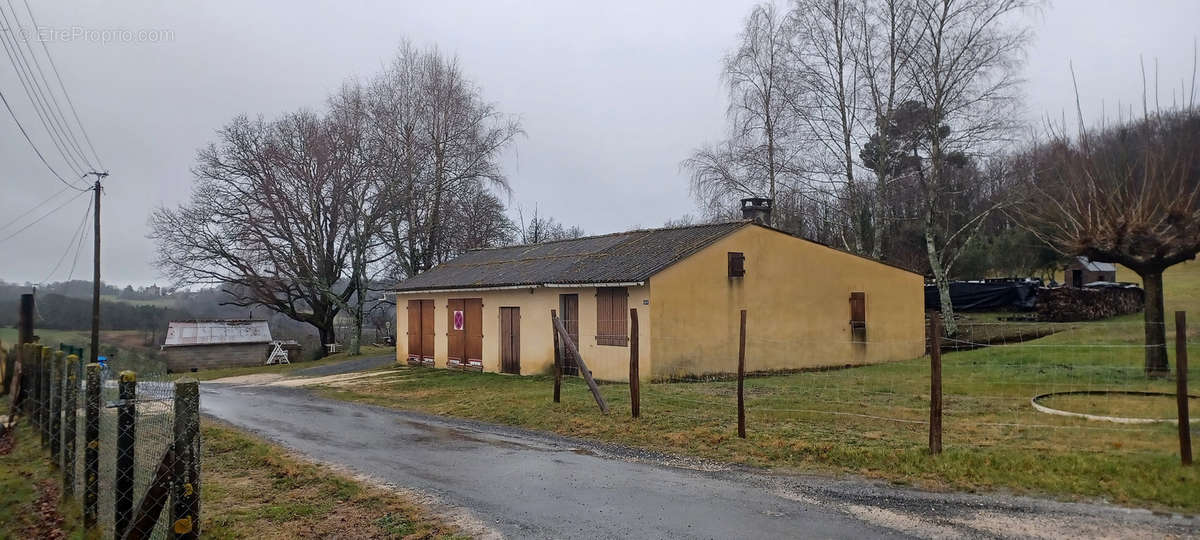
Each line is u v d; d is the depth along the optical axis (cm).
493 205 3959
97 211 2955
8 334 2859
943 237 3152
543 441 1092
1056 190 1917
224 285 3781
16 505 795
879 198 2806
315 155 3416
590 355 1917
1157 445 828
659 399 1380
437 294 2573
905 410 1170
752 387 1566
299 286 3862
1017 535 596
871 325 2195
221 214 3541
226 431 1205
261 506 737
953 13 2539
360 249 3594
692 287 1823
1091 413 1062
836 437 965
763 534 621
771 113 2962
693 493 760
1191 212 1401
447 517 692
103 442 696
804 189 2936
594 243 2391
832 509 685
